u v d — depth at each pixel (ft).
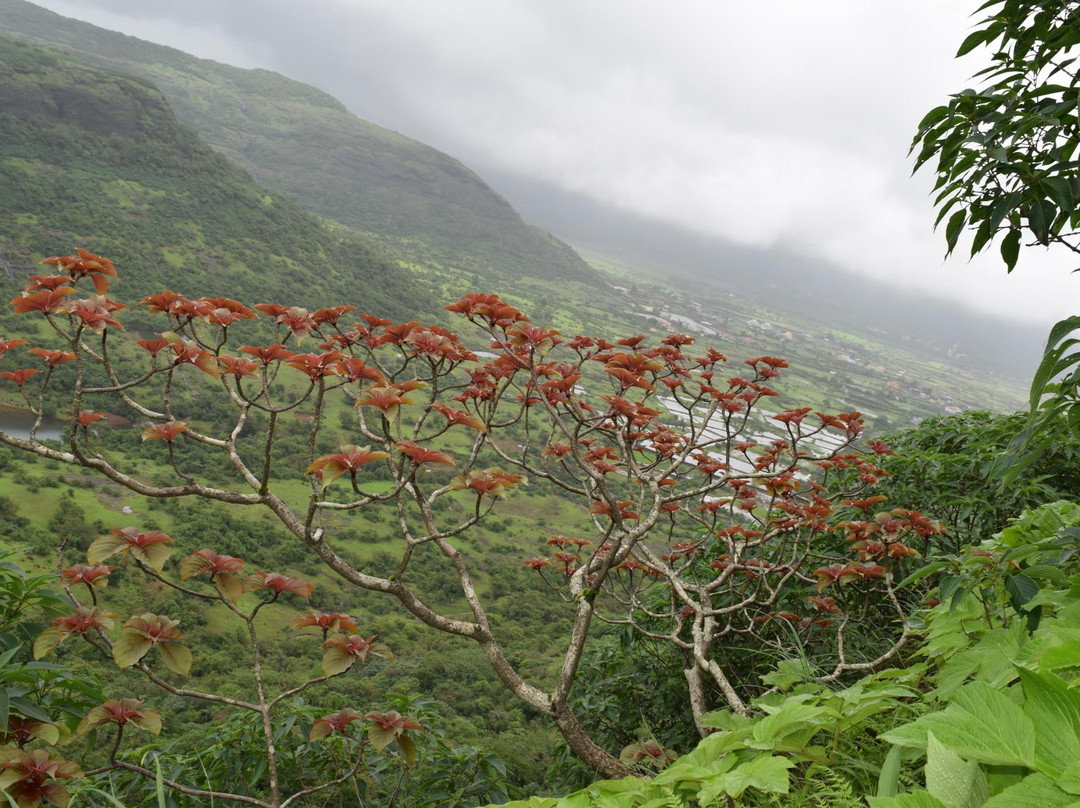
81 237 355.15
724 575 9.89
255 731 9.25
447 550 8.30
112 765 6.80
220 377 7.32
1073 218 6.02
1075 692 1.80
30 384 201.98
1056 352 5.08
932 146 6.68
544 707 7.59
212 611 136.26
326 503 6.95
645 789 3.28
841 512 11.94
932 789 1.83
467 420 7.41
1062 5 6.06
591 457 9.34
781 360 9.11
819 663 9.42
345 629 7.99
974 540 10.82
